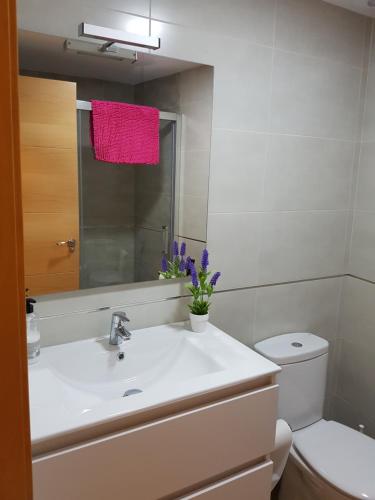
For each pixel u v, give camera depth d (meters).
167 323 1.60
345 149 1.91
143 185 1.47
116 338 1.40
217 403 1.16
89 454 0.97
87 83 1.32
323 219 1.92
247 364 1.28
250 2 1.53
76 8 1.24
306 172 1.82
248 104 1.60
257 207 1.71
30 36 1.21
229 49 1.52
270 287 1.83
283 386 1.75
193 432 1.12
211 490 1.20
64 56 1.27
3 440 0.44
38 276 1.33
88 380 1.33
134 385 1.37
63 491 0.96
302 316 1.97
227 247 1.68
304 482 1.64
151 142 1.46
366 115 1.92
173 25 1.40
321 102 1.79
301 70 1.71
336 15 1.75
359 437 1.72
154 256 1.53
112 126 1.38
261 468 1.31
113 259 1.46
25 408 0.45
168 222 1.54
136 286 1.51
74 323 1.41
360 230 1.98
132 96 1.40
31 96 1.24
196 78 1.49
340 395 2.16
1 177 0.40
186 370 1.38
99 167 1.38
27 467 0.46
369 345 1.98
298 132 1.76
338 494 1.46
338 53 1.79
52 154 1.29
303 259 1.90
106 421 0.98
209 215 1.61
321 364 1.83
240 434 1.22
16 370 0.44
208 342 1.44
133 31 1.33
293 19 1.65
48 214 1.31
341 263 2.04
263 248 1.77
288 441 1.54
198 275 1.57
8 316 0.42
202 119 1.52
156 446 1.07
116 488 1.03
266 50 1.60
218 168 1.59
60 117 1.29
